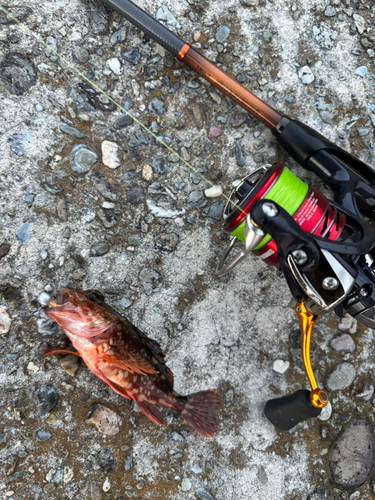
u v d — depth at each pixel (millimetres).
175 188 333
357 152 351
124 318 297
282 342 338
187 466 320
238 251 338
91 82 326
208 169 337
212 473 321
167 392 307
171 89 335
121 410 317
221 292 335
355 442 332
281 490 325
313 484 328
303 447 331
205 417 310
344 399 338
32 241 313
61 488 306
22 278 311
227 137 340
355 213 288
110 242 324
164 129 334
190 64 313
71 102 323
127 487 312
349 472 329
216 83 313
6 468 301
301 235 235
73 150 321
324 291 250
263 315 338
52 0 323
